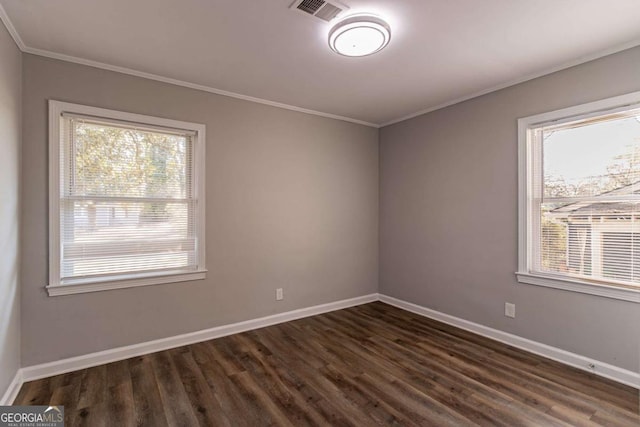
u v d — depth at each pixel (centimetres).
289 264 366
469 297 333
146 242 285
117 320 269
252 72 277
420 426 187
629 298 227
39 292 240
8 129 206
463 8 191
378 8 191
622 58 230
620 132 235
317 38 224
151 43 229
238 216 330
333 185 401
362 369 253
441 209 361
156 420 192
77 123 257
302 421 192
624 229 233
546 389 223
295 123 369
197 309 307
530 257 284
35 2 183
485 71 275
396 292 419
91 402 209
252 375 243
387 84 303
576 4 186
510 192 297
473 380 236
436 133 367
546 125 272
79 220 258
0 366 193
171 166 297
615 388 223
